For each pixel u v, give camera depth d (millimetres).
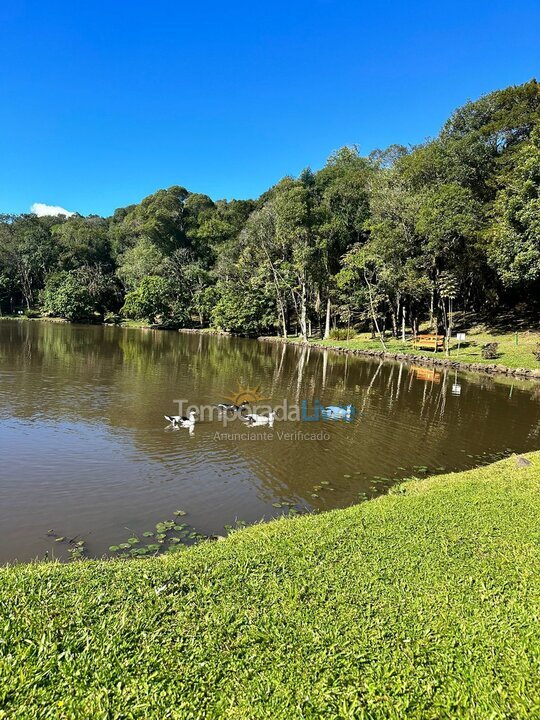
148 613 3732
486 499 7129
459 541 5383
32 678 2957
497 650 3447
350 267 41500
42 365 23000
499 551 5102
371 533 5645
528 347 30094
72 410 14211
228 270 58312
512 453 11891
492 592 4227
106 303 72375
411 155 39469
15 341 34812
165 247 72375
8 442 10945
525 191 26719
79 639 3355
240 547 5281
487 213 32188
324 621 3723
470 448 12203
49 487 8469
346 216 47344
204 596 4055
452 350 33562
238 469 9875
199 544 6062
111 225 91625
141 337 44812
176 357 29109
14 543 6492
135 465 9781
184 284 65875
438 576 4500
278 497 8531
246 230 56625
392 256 36219
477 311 43031
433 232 31453
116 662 3162
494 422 15180
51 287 68000
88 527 7047
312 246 45281
